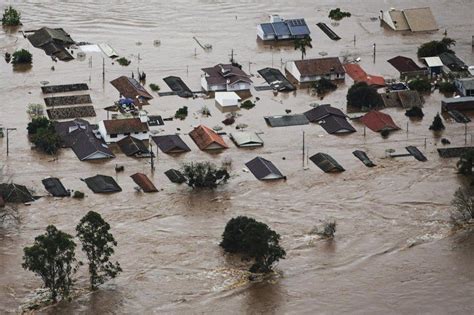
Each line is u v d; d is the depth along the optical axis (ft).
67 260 583.17
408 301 592.60
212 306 585.63
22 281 604.08
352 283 607.78
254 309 583.99
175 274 612.70
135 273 612.70
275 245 614.34
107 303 584.81
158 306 584.81
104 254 601.21
